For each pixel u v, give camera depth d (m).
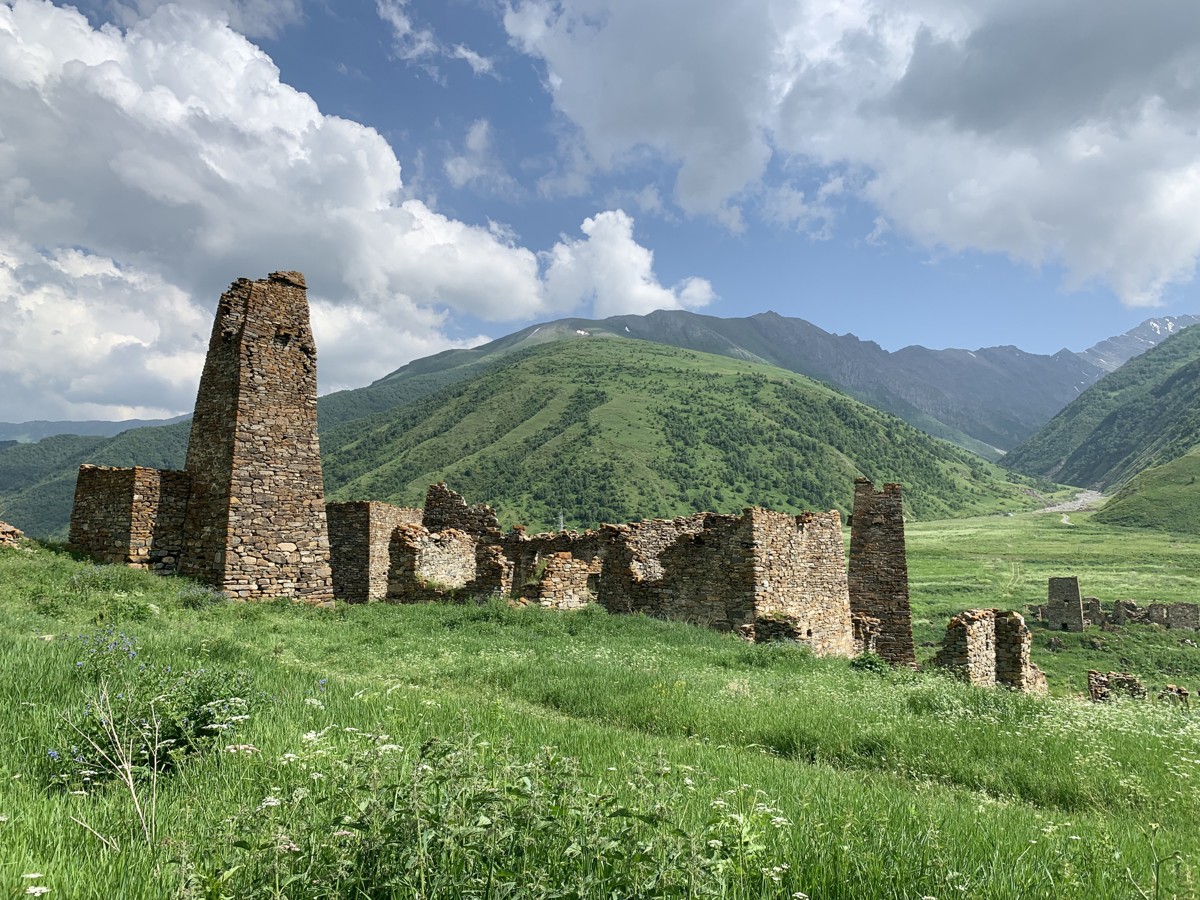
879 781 8.97
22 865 4.09
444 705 10.20
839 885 4.72
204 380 24.56
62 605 16.56
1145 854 6.18
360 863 3.99
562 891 3.74
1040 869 5.38
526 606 24.34
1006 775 9.66
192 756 6.68
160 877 4.08
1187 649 54.66
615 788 6.30
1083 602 68.31
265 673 11.61
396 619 21.45
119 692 7.41
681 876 3.96
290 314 24.88
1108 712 13.77
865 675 18.64
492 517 34.88
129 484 22.97
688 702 12.73
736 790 6.57
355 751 5.44
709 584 26.33
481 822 3.94
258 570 23.08
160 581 21.31
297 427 24.47
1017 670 24.31
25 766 6.14
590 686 13.83
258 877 3.87
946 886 4.78
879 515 32.69
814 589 28.75
